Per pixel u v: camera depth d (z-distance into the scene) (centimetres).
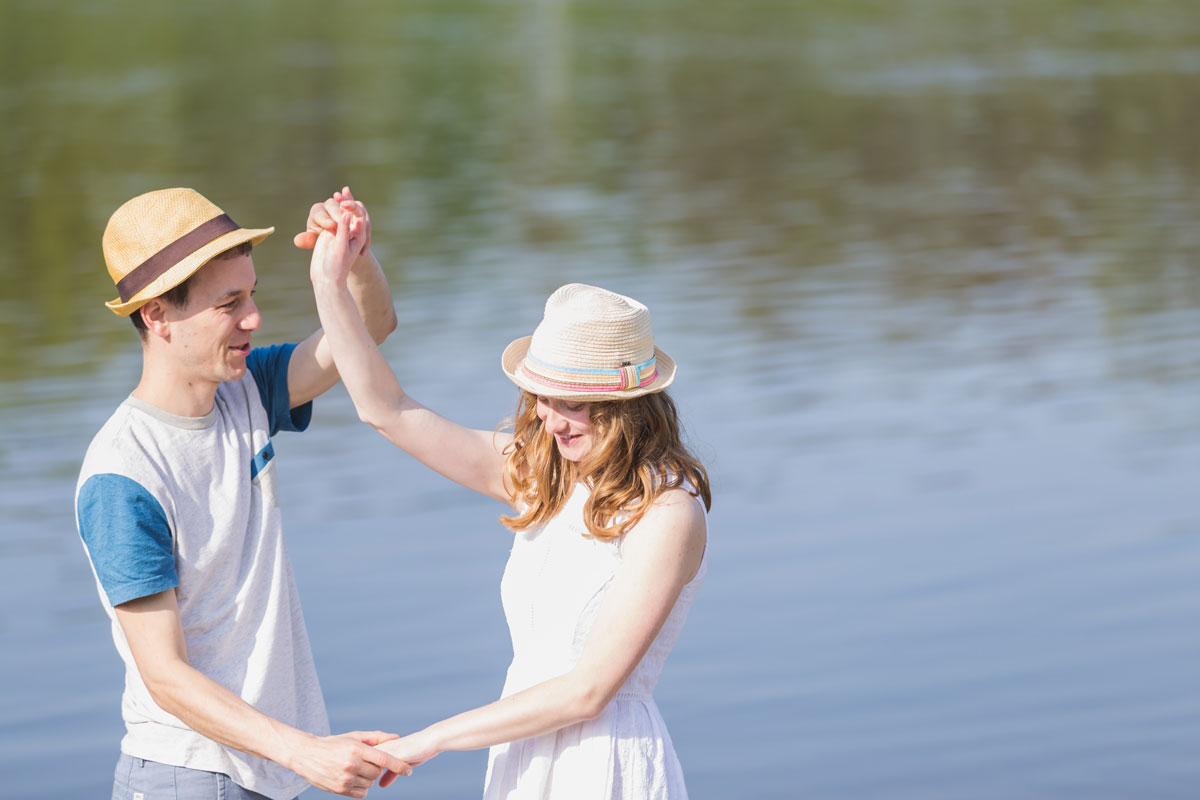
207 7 5022
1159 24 4681
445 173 2270
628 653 318
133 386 1156
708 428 1055
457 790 609
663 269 1608
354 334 347
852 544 840
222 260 331
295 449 998
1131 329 1346
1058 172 2275
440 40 4353
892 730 639
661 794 332
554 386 323
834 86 3328
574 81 3450
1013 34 4459
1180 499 902
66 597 769
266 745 320
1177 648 708
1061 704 661
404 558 807
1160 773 606
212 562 337
